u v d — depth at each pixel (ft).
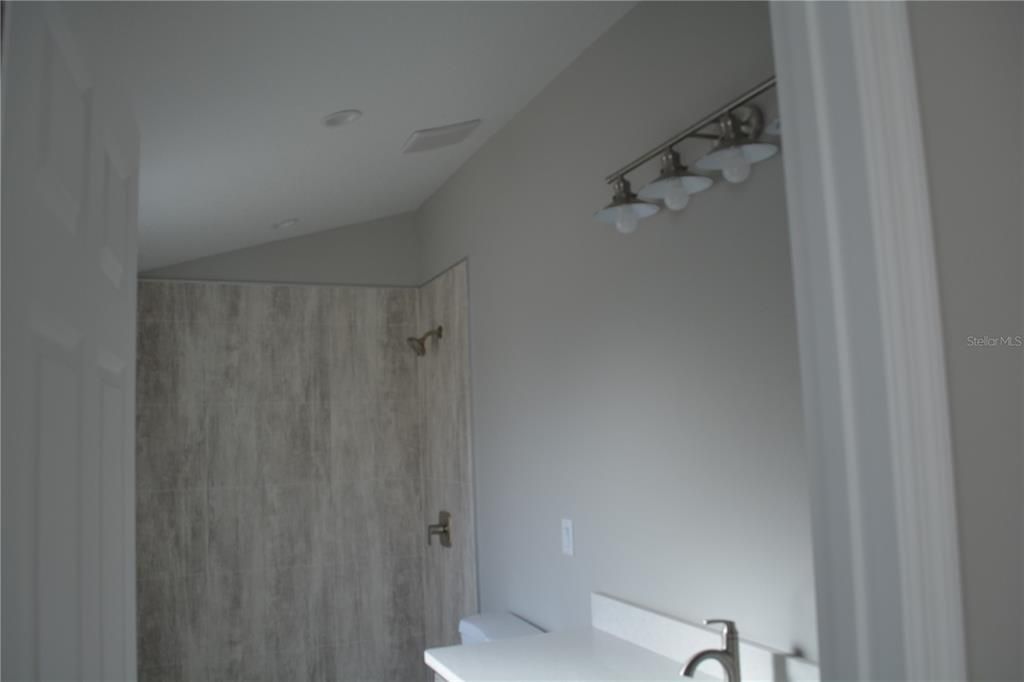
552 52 8.97
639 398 8.05
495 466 11.47
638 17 8.10
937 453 2.77
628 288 8.24
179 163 9.06
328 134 9.51
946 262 2.96
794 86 3.04
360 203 13.33
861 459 2.81
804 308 3.00
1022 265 3.21
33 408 2.67
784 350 6.23
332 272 14.51
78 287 3.26
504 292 11.17
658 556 7.72
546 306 9.96
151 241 11.75
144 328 13.38
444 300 13.44
